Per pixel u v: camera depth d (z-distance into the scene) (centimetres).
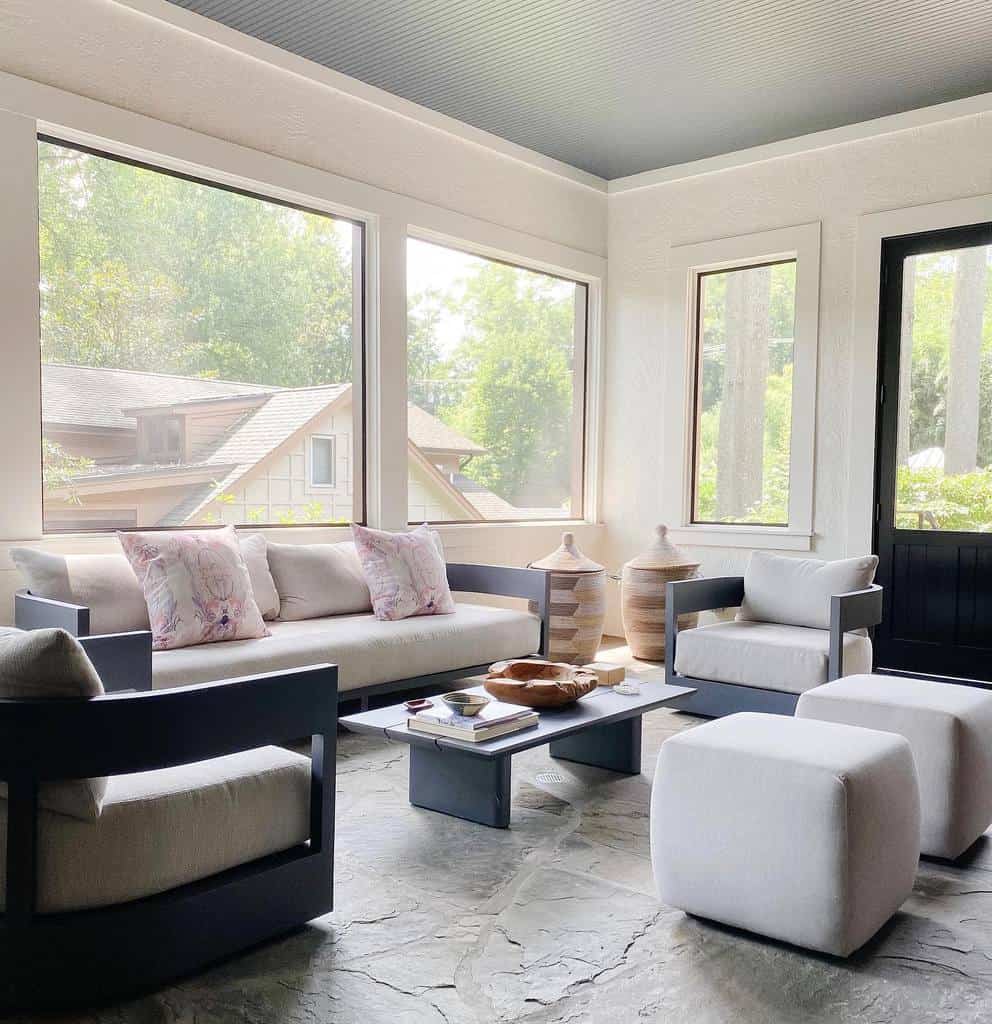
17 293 349
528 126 536
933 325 504
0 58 344
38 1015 172
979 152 484
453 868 249
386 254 489
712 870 213
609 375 635
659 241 607
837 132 528
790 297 557
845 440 529
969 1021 177
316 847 212
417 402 525
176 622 340
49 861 172
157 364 404
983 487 491
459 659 414
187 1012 175
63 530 374
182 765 190
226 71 416
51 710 167
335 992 184
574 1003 182
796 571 441
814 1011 180
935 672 505
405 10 405
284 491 456
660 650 548
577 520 636
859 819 199
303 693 205
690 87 484
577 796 310
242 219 434
